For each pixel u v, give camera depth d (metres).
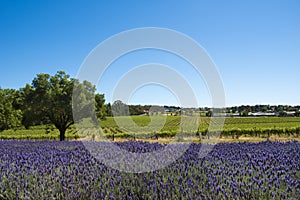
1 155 9.01
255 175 5.71
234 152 9.23
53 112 23.66
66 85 23.70
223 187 4.92
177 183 5.26
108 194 4.75
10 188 5.18
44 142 15.16
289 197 4.57
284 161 7.26
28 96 23.77
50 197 4.77
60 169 6.46
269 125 44.97
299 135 32.69
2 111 28.36
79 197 4.76
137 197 4.66
